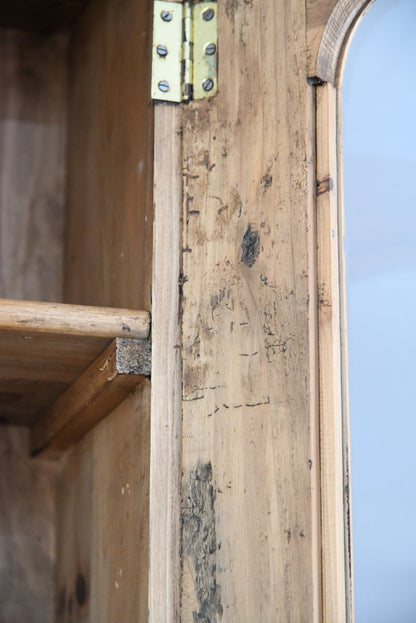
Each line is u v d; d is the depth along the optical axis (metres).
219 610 1.25
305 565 1.21
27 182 1.95
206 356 1.34
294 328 1.29
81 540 1.63
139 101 1.51
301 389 1.26
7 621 1.75
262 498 1.26
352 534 1.24
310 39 1.37
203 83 1.45
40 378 1.53
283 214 1.33
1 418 1.79
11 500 1.81
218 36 1.46
